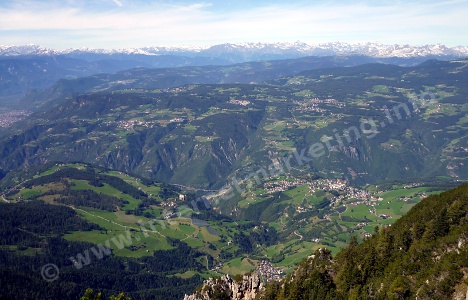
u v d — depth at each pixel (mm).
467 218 133000
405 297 117000
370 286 130000
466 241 122562
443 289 110750
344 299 133000
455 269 112938
